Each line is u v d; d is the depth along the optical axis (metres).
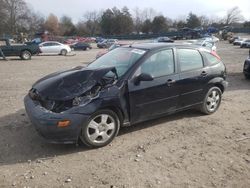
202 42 17.80
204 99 6.65
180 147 5.21
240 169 4.50
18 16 91.25
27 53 24.08
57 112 4.79
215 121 6.49
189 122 6.39
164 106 5.92
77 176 4.30
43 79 5.71
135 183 4.11
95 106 4.94
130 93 5.36
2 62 21.25
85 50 43.53
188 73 6.22
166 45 6.11
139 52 5.86
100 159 4.78
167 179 4.21
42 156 4.89
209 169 4.50
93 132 5.07
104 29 115.88
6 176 4.31
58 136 4.77
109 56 6.29
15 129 5.98
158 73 5.78
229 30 100.88
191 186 4.06
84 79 5.12
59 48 30.84
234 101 8.23
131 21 117.31
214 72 6.73
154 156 4.88
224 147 5.23
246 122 6.49
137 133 5.77
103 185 4.07
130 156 4.88
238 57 25.78
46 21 110.56
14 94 9.23
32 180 4.21
